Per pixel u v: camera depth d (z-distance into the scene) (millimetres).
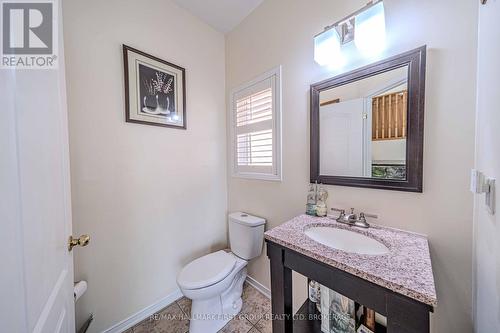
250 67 1689
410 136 877
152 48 1433
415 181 872
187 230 1683
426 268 623
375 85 985
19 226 415
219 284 1263
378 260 678
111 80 1245
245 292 1700
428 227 865
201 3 1568
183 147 1640
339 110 1123
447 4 792
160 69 1468
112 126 1255
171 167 1565
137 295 1395
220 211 1932
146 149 1419
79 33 1117
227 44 1920
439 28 811
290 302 922
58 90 660
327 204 1213
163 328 1345
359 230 972
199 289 1192
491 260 595
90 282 1185
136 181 1374
